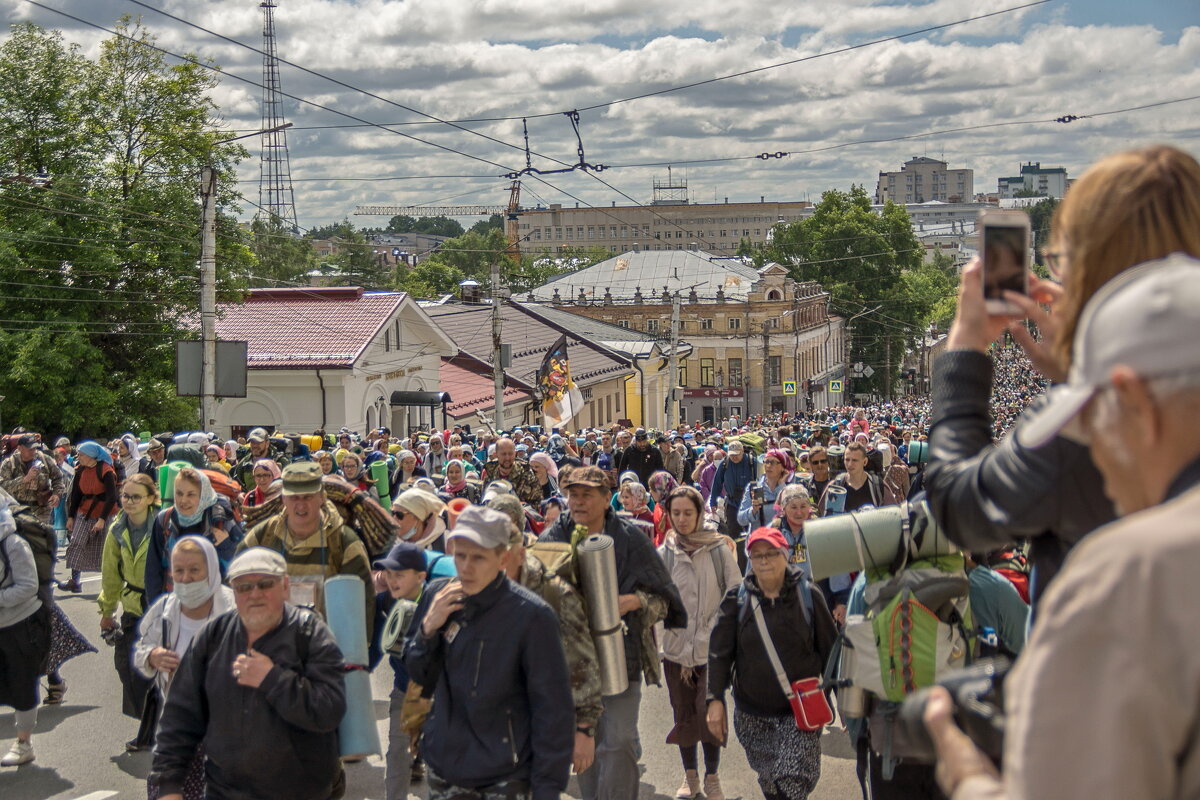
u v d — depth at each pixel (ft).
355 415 122.42
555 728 15.93
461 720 16.17
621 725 21.61
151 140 120.67
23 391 110.83
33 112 117.08
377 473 48.96
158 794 16.69
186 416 118.01
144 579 27.84
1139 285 4.80
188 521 26.96
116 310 118.32
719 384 299.17
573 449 80.79
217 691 16.79
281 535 23.57
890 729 17.90
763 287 293.84
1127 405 4.72
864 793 19.02
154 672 21.24
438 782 16.26
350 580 20.10
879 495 34.45
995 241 7.80
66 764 27.86
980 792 5.33
